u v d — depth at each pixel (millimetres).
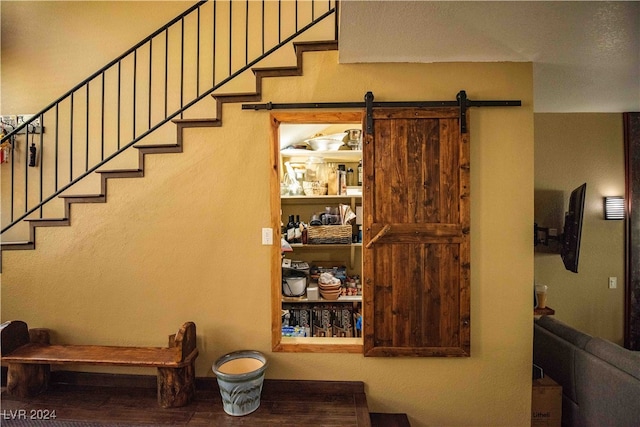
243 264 2156
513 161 2072
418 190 2068
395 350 2066
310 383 2104
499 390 2066
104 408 1918
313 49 2125
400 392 2094
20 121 2885
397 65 2104
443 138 2062
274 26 2879
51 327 2229
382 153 2076
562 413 2193
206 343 2168
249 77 2793
